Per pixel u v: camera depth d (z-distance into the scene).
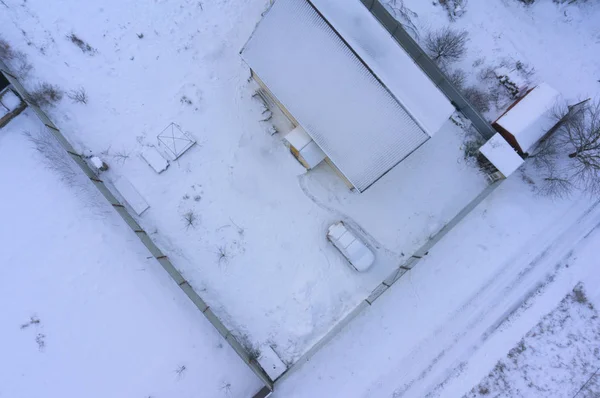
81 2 20.66
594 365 19.81
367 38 17.20
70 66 20.58
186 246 20.17
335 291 20.02
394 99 16.73
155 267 20.14
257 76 18.52
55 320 19.72
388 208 20.50
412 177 20.56
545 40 20.45
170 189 20.48
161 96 20.73
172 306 19.97
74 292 19.88
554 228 20.50
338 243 19.58
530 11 20.56
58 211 20.20
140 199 20.28
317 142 18.19
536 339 20.11
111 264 20.06
